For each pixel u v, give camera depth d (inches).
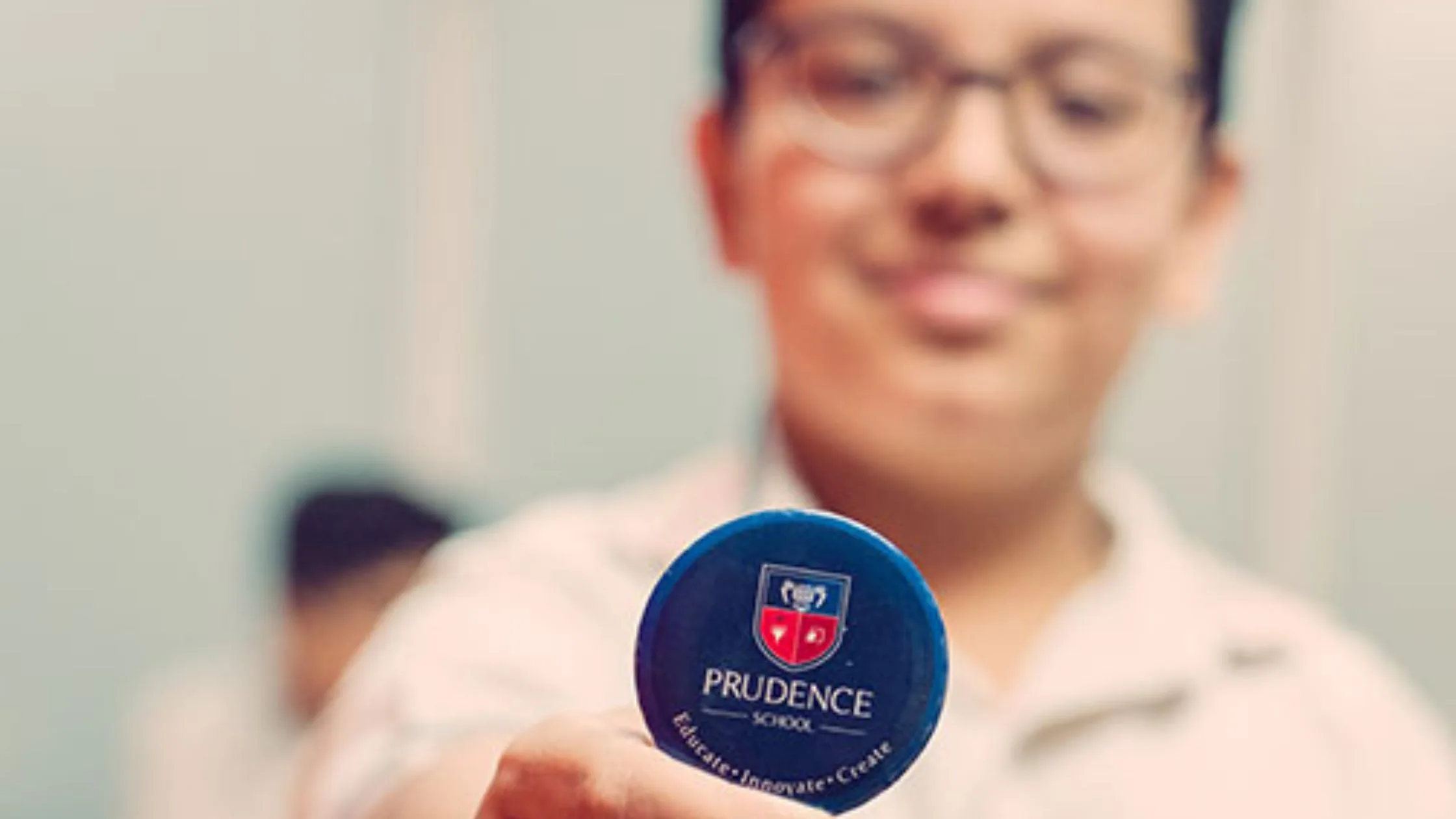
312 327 83.6
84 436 77.2
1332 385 65.7
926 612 18.3
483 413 82.0
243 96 81.7
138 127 78.9
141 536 78.0
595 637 21.4
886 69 22.2
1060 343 22.2
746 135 23.7
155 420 78.8
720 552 18.5
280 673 56.4
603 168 80.0
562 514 23.6
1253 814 22.6
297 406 82.8
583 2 80.8
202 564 79.2
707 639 18.4
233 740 62.1
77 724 75.4
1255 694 23.7
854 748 18.3
